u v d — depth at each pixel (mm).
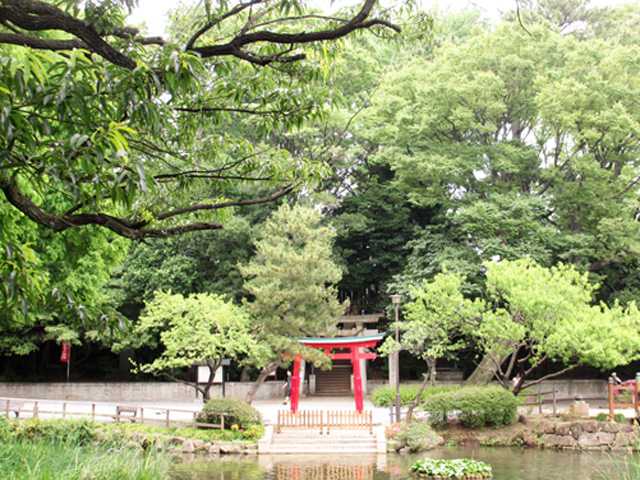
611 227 29359
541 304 23125
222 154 7988
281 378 41844
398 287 33375
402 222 37906
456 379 39781
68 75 4184
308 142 31281
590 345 22875
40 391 36344
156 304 26062
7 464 6879
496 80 29797
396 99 32281
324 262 29812
